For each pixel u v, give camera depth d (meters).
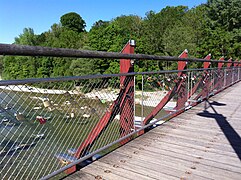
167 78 3.25
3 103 1.41
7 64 13.55
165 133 2.86
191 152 2.27
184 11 33.91
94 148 2.12
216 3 22.70
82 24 43.84
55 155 1.83
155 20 30.17
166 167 1.94
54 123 1.78
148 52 25.94
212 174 1.83
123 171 1.86
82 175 1.78
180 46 21.31
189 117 3.68
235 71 8.34
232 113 3.95
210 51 19.67
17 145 1.58
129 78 2.47
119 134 2.41
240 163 2.03
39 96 1.61
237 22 22.09
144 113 2.86
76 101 1.90
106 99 2.19
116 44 25.31
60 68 14.75
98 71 17.72
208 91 5.32
